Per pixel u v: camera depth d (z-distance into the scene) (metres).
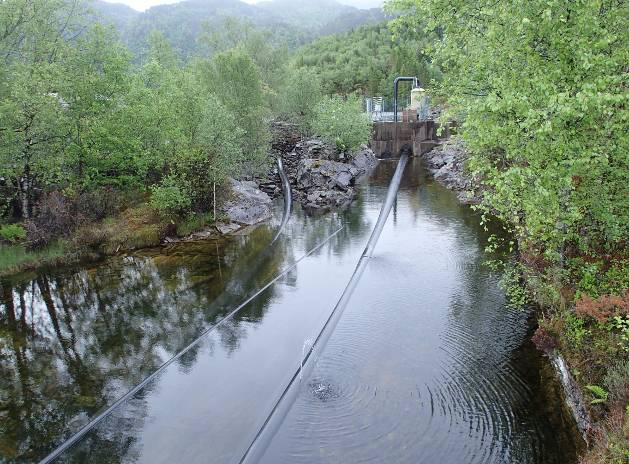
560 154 9.80
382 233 24.23
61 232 22.80
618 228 11.54
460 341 13.55
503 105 9.75
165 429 10.43
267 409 10.92
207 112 27.58
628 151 10.12
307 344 13.84
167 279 19.62
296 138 48.28
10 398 11.93
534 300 14.97
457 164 38.00
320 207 31.94
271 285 18.56
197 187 26.31
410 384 11.69
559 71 9.83
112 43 26.45
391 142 50.31
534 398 10.98
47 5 25.06
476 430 10.05
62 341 14.90
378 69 87.75
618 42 10.45
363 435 9.98
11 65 23.80
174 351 13.97
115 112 25.53
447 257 20.19
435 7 12.77
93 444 10.09
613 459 7.74
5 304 17.72
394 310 15.62
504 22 11.07
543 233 11.84
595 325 11.20
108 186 27.08
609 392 9.23
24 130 21.23
